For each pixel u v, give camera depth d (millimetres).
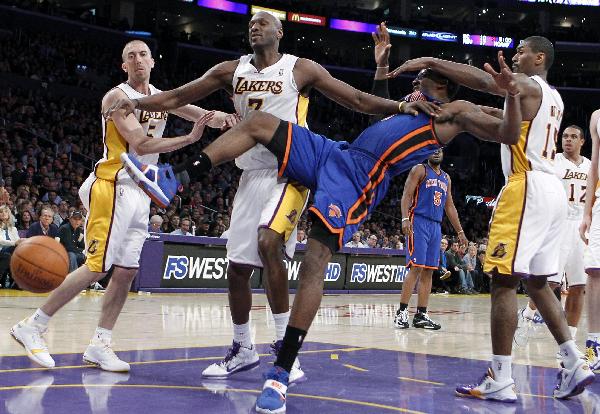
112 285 3812
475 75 3361
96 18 24312
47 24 23125
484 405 3150
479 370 4145
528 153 3506
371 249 13328
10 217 9836
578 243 5559
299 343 2908
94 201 3770
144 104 3488
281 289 3543
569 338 3475
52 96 20828
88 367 3695
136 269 3869
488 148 30047
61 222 11336
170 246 10469
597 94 29797
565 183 5828
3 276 10039
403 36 29156
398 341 5641
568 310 5656
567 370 3410
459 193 26344
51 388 3062
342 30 28891
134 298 9305
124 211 3779
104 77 23562
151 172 2963
